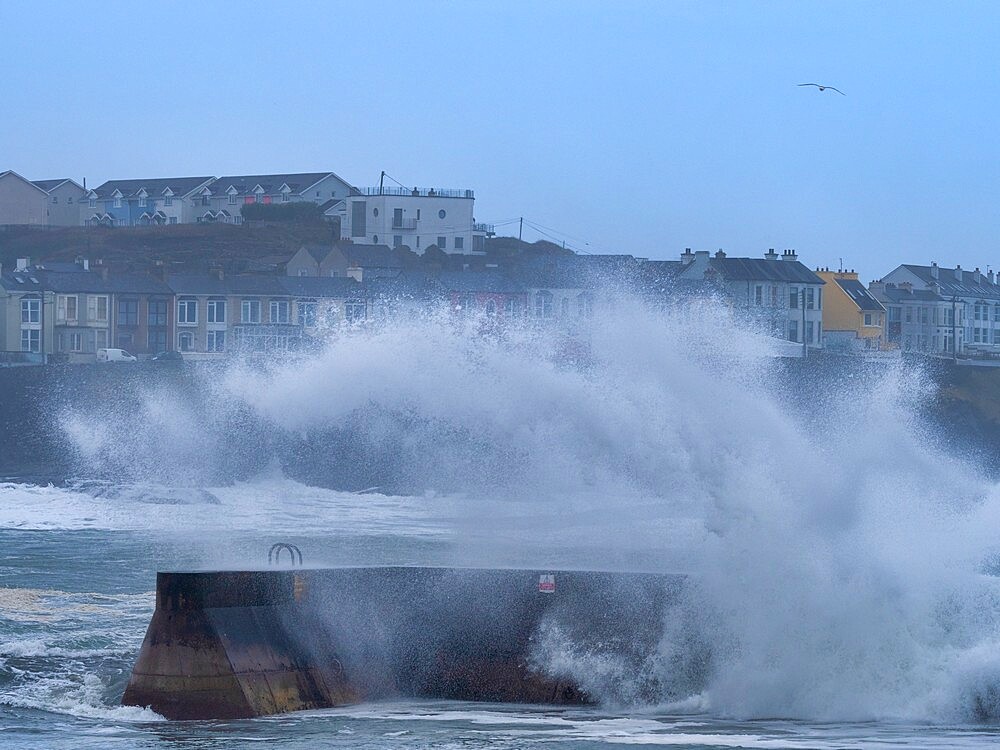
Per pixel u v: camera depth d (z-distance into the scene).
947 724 49.19
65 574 92.75
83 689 53.69
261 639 51.81
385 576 55.44
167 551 108.50
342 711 51.41
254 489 176.38
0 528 133.62
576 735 46.62
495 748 44.56
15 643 61.81
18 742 45.62
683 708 52.53
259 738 46.19
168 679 50.22
